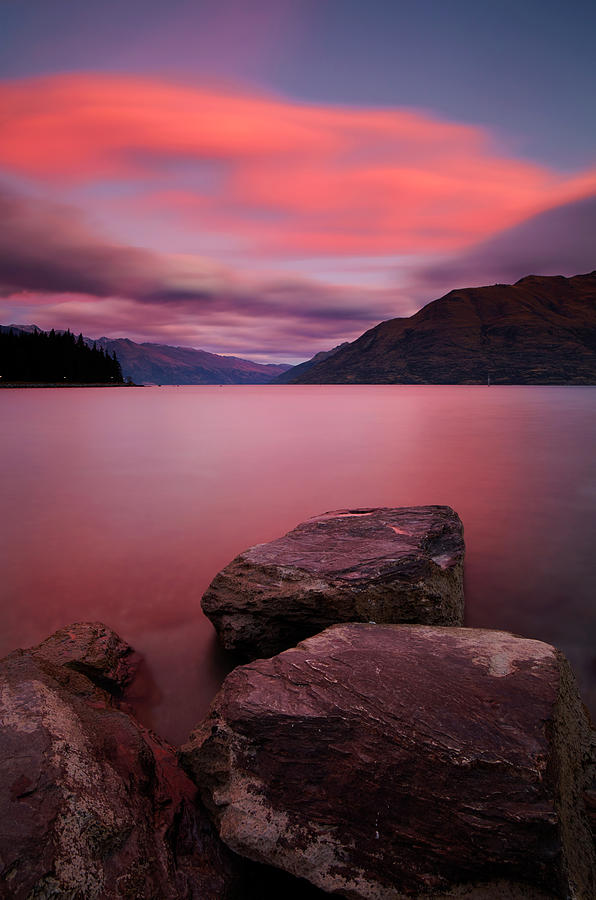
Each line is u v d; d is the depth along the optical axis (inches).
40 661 186.9
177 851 118.5
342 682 140.6
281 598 222.5
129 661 233.3
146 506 547.2
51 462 851.4
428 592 216.7
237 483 667.4
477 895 102.5
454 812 108.8
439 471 756.6
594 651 258.2
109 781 121.4
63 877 95.8
